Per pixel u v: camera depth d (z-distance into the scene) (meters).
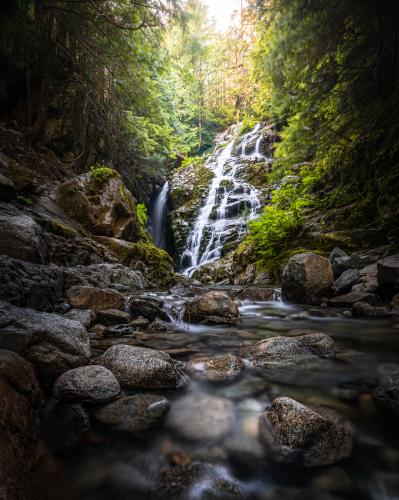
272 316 5.49
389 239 7.99
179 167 25.47
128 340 3.85
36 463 1.63
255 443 1.85
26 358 2.40
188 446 1.83
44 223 8.25
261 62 8.95
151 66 11.53
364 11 7.60
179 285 10.03
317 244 10.01
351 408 2.22
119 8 9.42
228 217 18.77
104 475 1.62
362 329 4.48
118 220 11.60
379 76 8.66
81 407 2.16
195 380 2.69
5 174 8.82
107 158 16.05
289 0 7.44
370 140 9.66
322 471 1.66
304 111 9.04
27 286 4.01
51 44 11.53
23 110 12.63
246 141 24.27
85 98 13.05
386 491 1.56
